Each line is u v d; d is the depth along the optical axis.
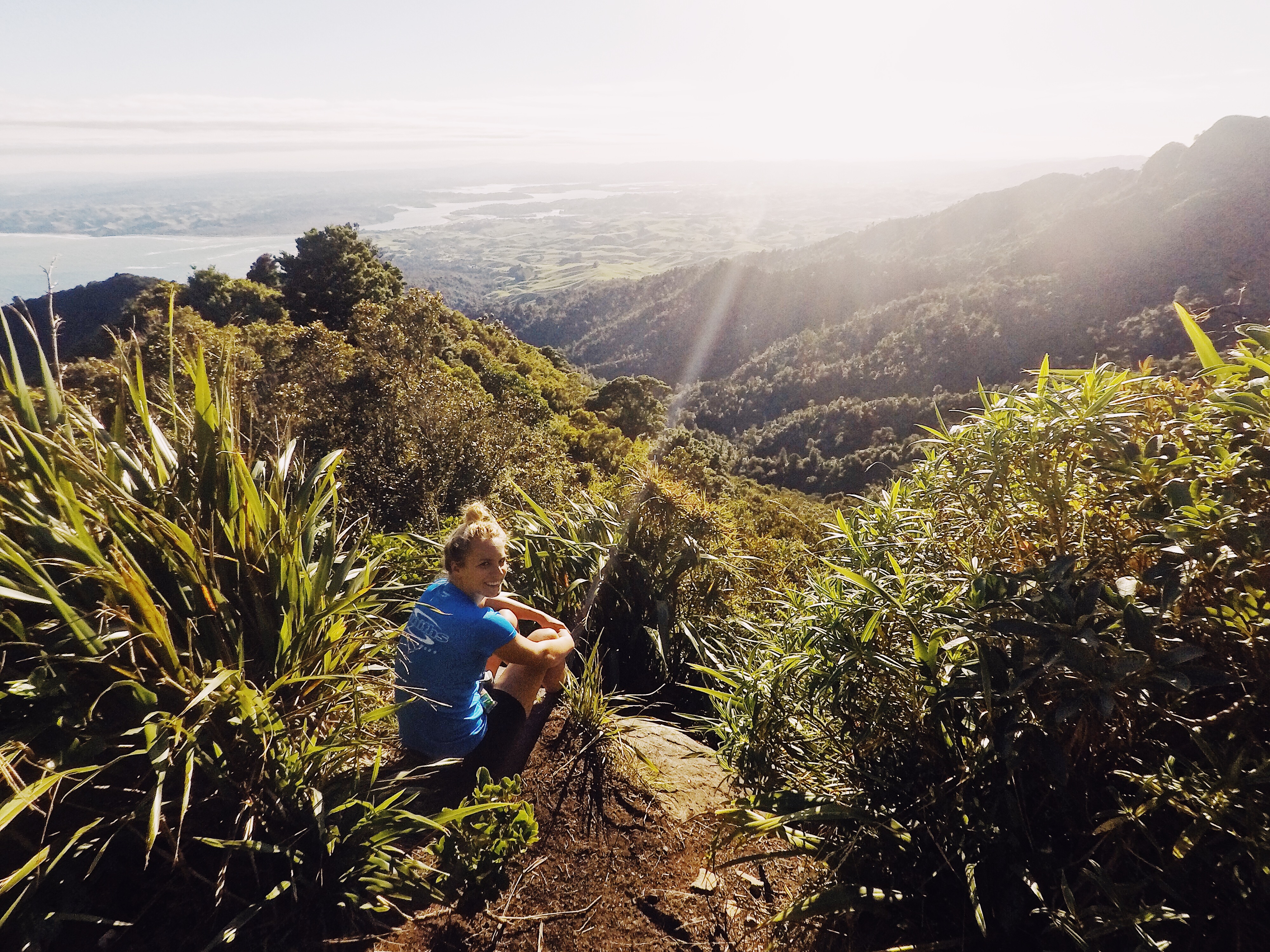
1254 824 1.11
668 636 3.29
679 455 4.41
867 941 1.49
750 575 3.87
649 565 3.52
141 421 1.85
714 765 2.56
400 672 2.02
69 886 1.37
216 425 1.78
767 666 1.97
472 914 1.71
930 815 1.50
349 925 1.58
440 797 1.98
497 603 2.54
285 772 1.59
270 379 8.74
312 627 1.75
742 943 1.73
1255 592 1.25
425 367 11.77
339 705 1.79
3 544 1.38
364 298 38.72
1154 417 1.66
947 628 1.52
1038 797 1.45
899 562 1.86
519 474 8.88
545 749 2.43
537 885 1.84
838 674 1.66
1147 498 1.52
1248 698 1.25
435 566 3.18
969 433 1.86
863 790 1.65
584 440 31.59
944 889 1.47
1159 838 1.32
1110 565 1.57
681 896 1.86
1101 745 1.40
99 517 1.55
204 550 1.67
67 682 1.41
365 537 3.00
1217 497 1.38
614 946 1.69
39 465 1.50
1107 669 1.24
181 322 7.82
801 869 1.96
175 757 1.43
